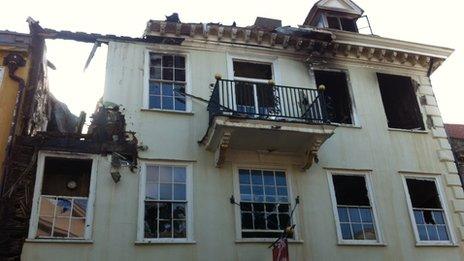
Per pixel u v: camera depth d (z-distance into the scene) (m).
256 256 11.29
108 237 10.69
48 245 10.26
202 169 12.12
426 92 15.66
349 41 15.19
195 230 11.27
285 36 14.65
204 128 12.77
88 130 12.27
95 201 11.02
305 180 12.72
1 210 10.30
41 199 10.80
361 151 13.66
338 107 14.85
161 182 11.77
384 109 14.90
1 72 12.03
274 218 12.05
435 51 15.88
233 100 12.98
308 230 12.02
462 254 12.84
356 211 12.82
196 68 13.80
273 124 11.98
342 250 11.99
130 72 13.16
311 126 12.27
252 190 12.25
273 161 12.73
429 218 13.31
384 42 15.44
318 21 17.20
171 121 12.62
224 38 14.46
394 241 12.50
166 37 13.98
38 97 12.62
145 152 11.97
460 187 13.91
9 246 10.06
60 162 11.56
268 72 14.70
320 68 15.04
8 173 10.69
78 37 13.27
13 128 11.17
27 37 12.59
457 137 15.66
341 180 13.23
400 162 13.84
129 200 11.23
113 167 11.52
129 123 12.26
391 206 13.02
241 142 12.38
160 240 10.94
